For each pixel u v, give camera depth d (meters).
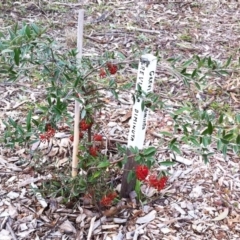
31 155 2.44
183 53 3.80
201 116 1.93
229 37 4.16
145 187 2.34
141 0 4.85
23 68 1.85
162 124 2.85
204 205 2.28
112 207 2.19
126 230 2.10
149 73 1.90
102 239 2.06
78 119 2.03
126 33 4.08
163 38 4.06
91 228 2.10
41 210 2.18
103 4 4.66
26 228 2.10
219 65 2.04
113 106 3.03
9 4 4.43
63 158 2.50
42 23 4.07
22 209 2.19
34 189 2.20
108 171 2.29
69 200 2.19
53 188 2.22
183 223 2.16
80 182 2.07
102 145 2.51
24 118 2.84
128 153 2.09
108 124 2.84
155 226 2.13
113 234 2.08
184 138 1.84
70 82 1.85
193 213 2.23
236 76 3.48
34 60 1.83
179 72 1.96
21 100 3.04
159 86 3.26
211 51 3.88
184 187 2.38
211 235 2.11
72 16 4.32
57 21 4.17
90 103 2.04
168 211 2.22
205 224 2.17
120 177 2.34
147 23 4.34
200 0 4.91
